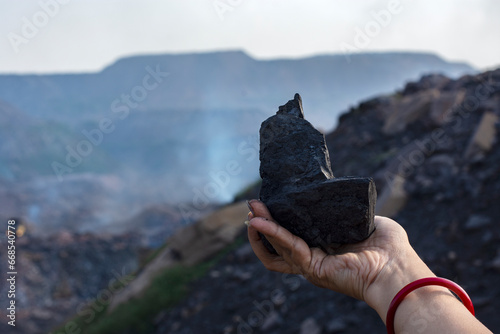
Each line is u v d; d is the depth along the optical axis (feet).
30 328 37.27
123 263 65.57
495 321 5.20
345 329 6.39
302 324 7.00
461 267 6.38
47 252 61.36
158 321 9.48
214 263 10.76
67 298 50.49
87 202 208.13
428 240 7.29
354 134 13.17
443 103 11.23
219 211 11.81
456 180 8.32
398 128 11.96
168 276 10.55
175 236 12.28
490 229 6.77
